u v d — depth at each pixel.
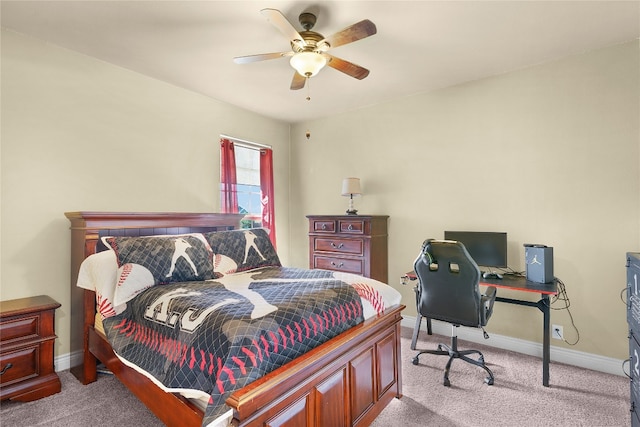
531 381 2.43
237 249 2.73
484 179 3.19
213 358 1.32
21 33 2.41
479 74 3.12
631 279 1.69
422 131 3.58
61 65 2.61
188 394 1.36
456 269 2.55
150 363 1.62
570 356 2.74
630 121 2.53
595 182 2.66
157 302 1.82
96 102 2.81
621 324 2.55
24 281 2.44
